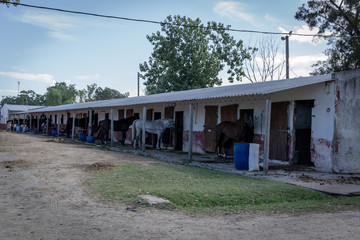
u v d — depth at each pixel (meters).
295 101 11.90
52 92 68.94
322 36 25.73
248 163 10.63
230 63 36.62
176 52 35.75
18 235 4.23
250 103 13.76
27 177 8.53
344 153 10.83
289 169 10.92
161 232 4.52
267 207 6.20
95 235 4.32
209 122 15.90
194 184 7.76
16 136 28.16
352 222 5.21
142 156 14.78
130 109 23.52
